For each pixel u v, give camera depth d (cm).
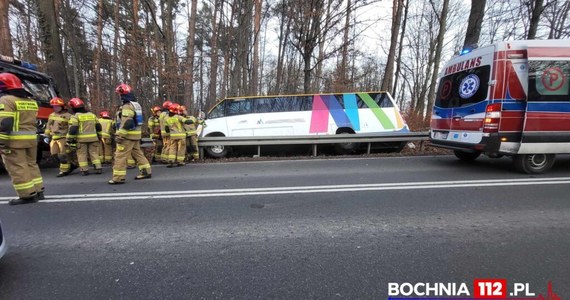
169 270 285
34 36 1588
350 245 331
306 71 1244
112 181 611
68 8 1420
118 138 610
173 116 802
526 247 320
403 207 445
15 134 460
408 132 985
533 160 643
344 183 587
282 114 1008
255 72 1888
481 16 1068
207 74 2348
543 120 611
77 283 266
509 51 605
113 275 278
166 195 521
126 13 1449
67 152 713
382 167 743
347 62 1859
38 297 246
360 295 247
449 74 734
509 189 528
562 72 612
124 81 1391
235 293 250
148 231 372
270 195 514
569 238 340
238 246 331
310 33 1195
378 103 1024
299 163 830
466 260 297
